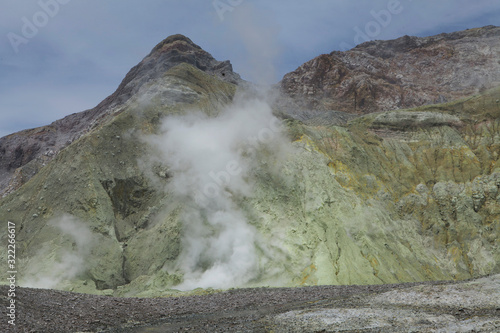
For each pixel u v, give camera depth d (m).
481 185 85.12
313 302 36.75
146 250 68.50
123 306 36.59
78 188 73.38
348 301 34.94
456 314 28.45
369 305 32.84
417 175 89.75
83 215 70.38
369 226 73.06
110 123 84.19
